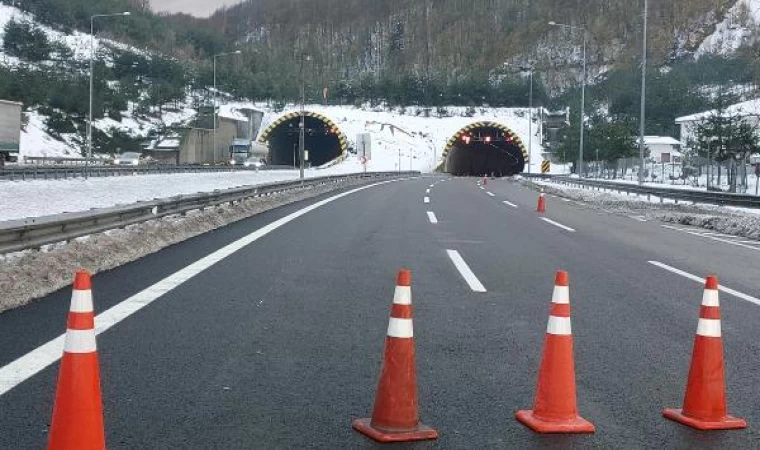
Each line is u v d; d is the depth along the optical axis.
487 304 9.16
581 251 15.20
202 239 15.80
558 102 176.50
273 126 110.56
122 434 4.57
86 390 3.91
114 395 5.32
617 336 7.55
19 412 4.89
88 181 43.50
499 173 136.88
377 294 9.62
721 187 46.84
